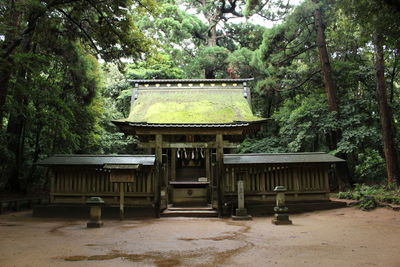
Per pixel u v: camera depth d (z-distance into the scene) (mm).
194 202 14867
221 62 27422
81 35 14734
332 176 20688
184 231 8422
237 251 5863
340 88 20172
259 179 12695
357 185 16656
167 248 6176
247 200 12523
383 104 14586
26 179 16906
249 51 25641
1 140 14219
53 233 8102
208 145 12367
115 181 11102
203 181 15148
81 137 18875
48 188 19391
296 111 19000
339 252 5707
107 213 11828
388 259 5160
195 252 5801
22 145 16359
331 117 17703
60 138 17219
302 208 12336
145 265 4914
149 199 12297
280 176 12781
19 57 11102
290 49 21781
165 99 15422
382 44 12539
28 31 12094
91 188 12406
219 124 12070
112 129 25438
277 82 23500
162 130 12266
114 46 14164
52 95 13961
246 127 12453
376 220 9594
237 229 8672
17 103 12930
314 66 21641
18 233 8016
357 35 17953
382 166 16328
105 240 7090
